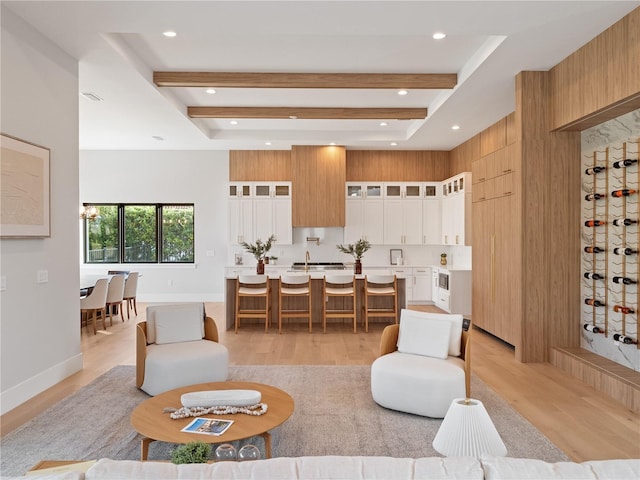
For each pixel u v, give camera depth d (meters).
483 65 4.77
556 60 4.66
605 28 3.90
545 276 5.04
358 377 4.52
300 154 8.98
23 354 3.81
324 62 5.12
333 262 9.45
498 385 4.27
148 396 3.94
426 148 9.27
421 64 5.18
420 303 9.18
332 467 1.17
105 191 9.59
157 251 9.77
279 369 4.79
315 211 8.98
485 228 6.25
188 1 3.39
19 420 3.42
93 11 3.59
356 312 7.01
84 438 3.11
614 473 1.14
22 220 3.71
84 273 9.57
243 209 9.27
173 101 6.22
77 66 4.62
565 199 5.02
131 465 1.18
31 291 3.91
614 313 4.47
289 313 6.93
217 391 3.07
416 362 3.72
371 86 5.46
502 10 3.54
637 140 4.11
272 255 9.43
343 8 3.49
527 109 4.96
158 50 4.78
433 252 9.60
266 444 2.61
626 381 3.81
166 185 9.60
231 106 6.84
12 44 3.63
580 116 4.35
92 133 7.91
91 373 4.61
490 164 6.04
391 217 9.31
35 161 3.89
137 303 9.54
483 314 6.34
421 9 3.51
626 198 4.27
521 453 2.90
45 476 1.16
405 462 1.19
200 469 1.17
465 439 1.60
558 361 4.85
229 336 6.39
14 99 3.66
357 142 8.62
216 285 9.66
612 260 4.50
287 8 3.50
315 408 3.70
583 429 3.30
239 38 4.46
